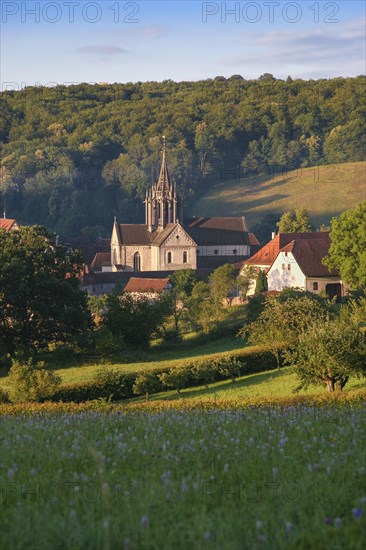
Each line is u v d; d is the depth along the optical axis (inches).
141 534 585.3
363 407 1261.1
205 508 634.8
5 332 5290.4
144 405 2222.0
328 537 571.5
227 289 7091.5
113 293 5698.8
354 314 4411.9
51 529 603.2
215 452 837.2
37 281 5315.0
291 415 1104.2
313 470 747.4
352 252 6304.1
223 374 3708.2
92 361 5014.8
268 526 605.3
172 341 5654.5
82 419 1191.6
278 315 4035.4
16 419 1206.9
